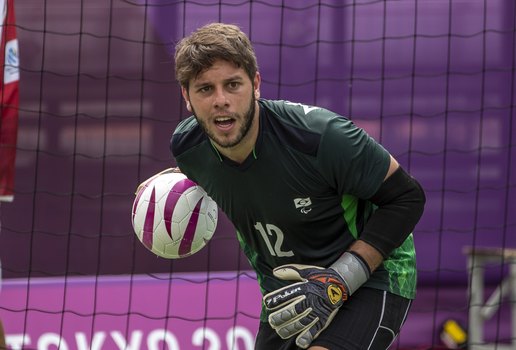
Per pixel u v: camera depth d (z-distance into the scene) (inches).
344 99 873.5
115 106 869.8
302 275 405.1
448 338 836.0
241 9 868.6
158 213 467.5
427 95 872.9
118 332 792.3
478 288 821.2
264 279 462.9
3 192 697.6
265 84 869.2
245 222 436.8
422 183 872.3
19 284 812.6
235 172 412.5
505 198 864.3
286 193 408.8
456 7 869.8
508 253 805.2
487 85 871.1
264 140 401.1
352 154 394.3
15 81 700.0
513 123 870.4
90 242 868.6
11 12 700.0
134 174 874.8
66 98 868.0
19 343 780.6
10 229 858.8
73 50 867.4
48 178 865.5
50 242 864.9
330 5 872.3
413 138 874.1
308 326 396.5
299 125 399.5
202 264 872.3
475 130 869.8
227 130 386.3
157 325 799.1
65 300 794.2
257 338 477.7
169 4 866.8
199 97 386.6
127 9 869.8
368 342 416.5
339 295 398.0
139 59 871.7
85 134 869.8
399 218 404.2
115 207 871.1
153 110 872.3
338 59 873.5
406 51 871.7
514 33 868.0
